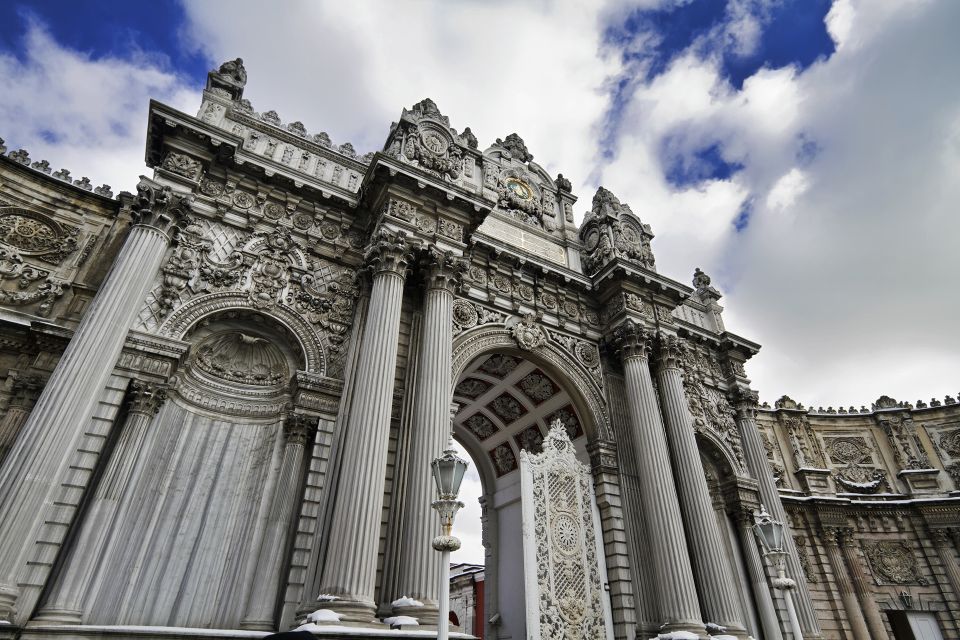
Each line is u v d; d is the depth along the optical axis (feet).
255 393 48.14
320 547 39.88
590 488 60.13
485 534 73.26
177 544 40.47
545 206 78.33
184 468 43.14
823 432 112.27
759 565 67.67
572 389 64.34
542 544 54.60
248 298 49.37
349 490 40.29
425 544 41.39
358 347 50.34
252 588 39.78
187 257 48.67
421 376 49.11
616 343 67.82
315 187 57.11
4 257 48.65
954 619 92.73
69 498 36.27
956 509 99.81
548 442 60.70
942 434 108.99
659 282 71.41
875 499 104.12
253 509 43.32
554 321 67.15
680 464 61.31
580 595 53.62
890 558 98.27
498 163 77.36
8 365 44.04
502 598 66.03
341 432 45.03
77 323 47.83
